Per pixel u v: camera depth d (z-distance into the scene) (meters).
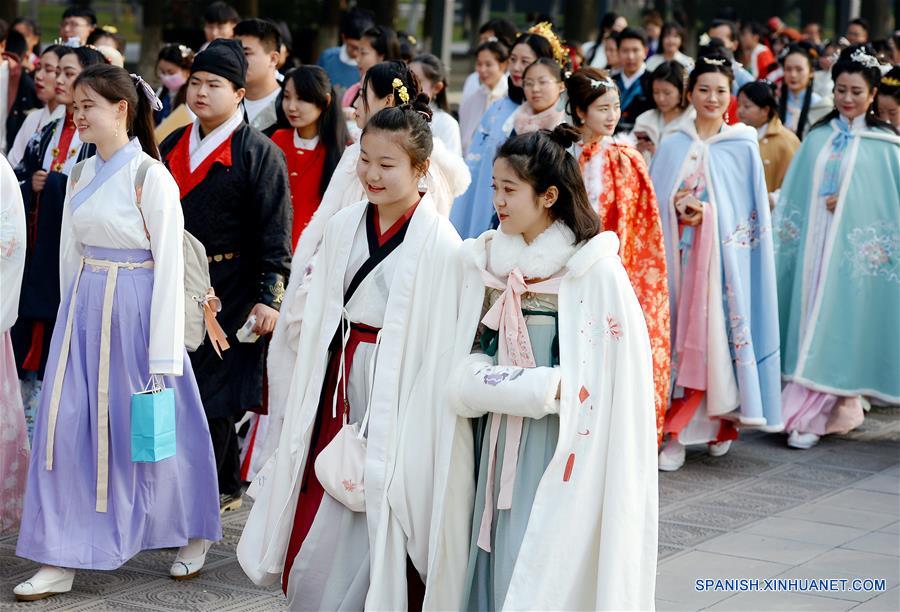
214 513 6.46
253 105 9.05
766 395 9.33
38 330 8.02
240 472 8.12
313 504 5.42
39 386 8.23
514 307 5.09
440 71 9.88
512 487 5.06
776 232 10.19
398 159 5.23
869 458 9.58
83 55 8.20
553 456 4.98
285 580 5.48
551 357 5.10
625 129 12.07
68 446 6.12
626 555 4.93
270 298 7.05
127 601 6.19
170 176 6.19
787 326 10.10
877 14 33.59
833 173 9.89
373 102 6.92
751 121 10.93
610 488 4.94
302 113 8.24
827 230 9.91
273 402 6.89
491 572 5.20
